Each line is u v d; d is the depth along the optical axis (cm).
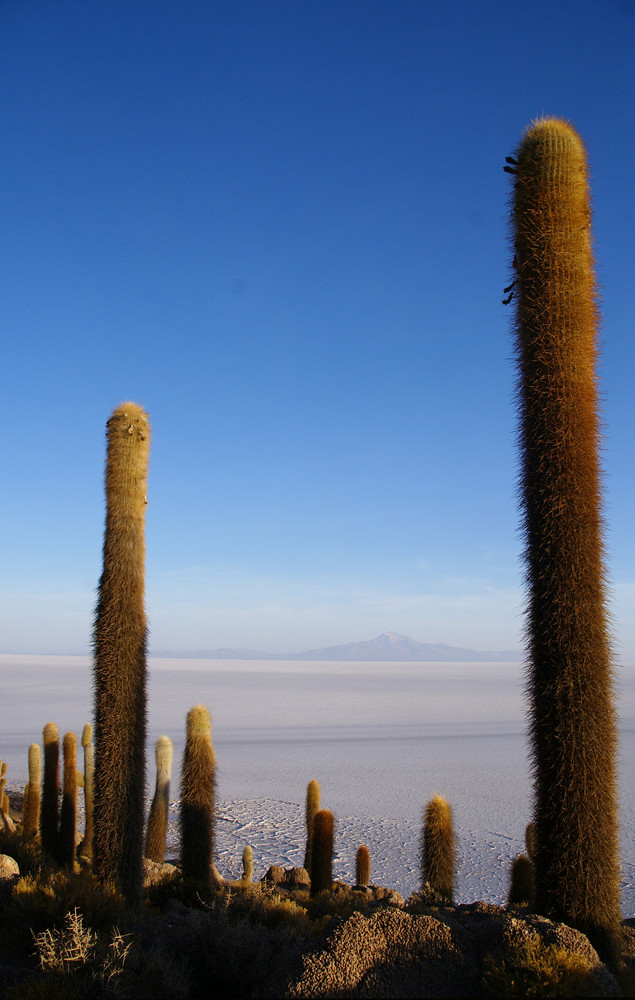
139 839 1058
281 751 7350
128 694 1077
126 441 1148
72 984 683
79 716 9638
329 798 5109
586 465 789
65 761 1541
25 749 6494
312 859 1391
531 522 801
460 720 11181
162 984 691
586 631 750
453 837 1038
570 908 707
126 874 1030
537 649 774
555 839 727
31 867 1159
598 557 774
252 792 5238
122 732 1062
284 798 5044
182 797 1180
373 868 3369
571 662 744
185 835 1166
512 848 3834
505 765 6731
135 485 1142
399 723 10550
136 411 1173
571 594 755
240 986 712
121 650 1083
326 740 8275
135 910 963
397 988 604
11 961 768
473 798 5194
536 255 847
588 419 802
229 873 3050
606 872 713
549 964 587
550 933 625
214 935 765
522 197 884
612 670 758
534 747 766
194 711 1209
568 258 841
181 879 1127
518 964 596
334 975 609
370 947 629
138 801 1061
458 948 632
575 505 775
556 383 805
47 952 731
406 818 4550
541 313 830
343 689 19212
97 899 898
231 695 15938
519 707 14025
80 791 4047
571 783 724
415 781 5847
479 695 17662
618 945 710
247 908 942
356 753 7312
